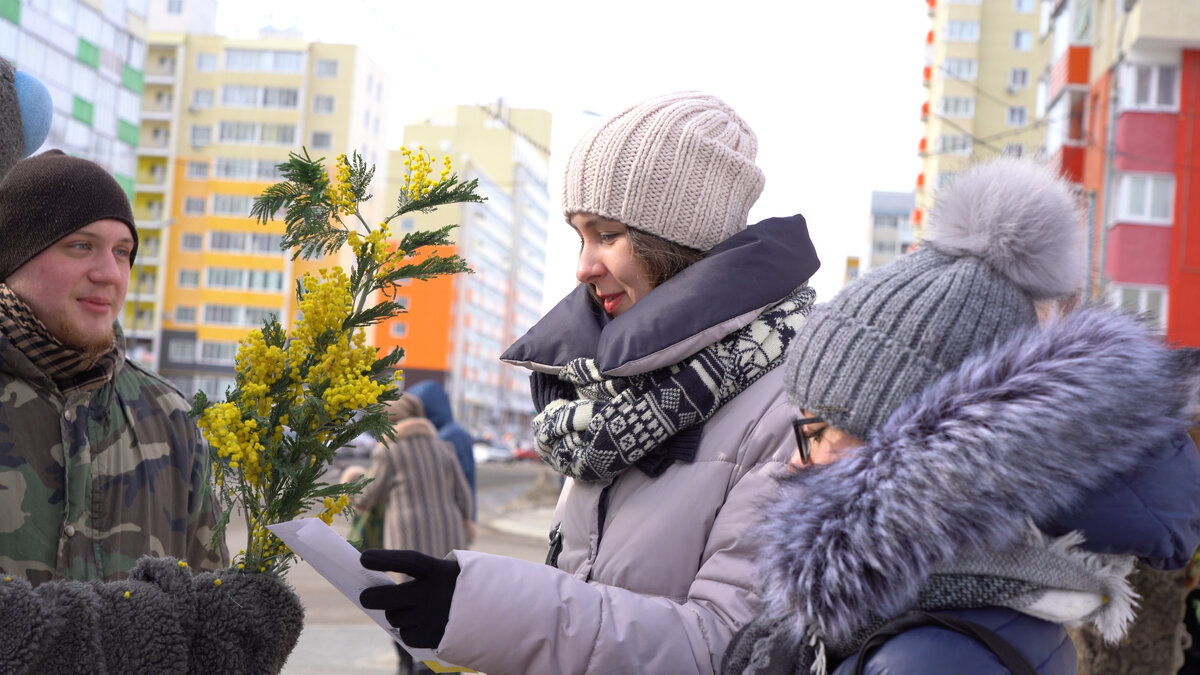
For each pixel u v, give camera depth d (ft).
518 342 7.09
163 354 233.76
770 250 6.17
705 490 5.85
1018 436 3.73
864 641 4.09
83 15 131.13
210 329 234.17
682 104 6.65
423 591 5.14
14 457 6.80
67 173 6.95
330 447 5.92
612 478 6.15
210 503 7.88
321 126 235.20
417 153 6.13
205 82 235.81
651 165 6.40
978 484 3.73
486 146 154.20
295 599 6.08
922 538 3.79
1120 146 74.69
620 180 6.45
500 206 345.51
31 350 6.88
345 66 235.61
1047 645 4.03
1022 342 4.08
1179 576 7.84
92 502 7.09
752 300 5.97
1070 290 4.42
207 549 7.85
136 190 234.99
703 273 6.07
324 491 5.93
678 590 5.83
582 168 6.59
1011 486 3.72
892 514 3.83
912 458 3.87
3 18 114.93
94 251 7.02
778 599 4.13
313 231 5.92
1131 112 74.54
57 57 126.31
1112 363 3.88
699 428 6.01
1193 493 3.92
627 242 6.57
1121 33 75.51
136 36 147.54
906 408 4.07
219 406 5.70
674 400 5.89
